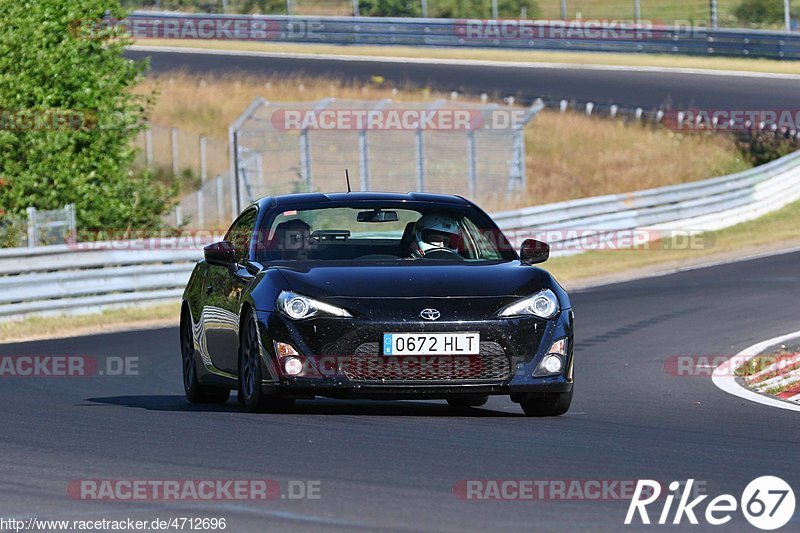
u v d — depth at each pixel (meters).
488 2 175.75
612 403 29.83
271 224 28.31
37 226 61.34
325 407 28.45
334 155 106.00
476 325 24.66
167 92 132.88
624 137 123.31
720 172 117.19
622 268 74.50
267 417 25.33
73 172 73.75
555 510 16.42
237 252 29.12
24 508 16.66
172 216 100.94
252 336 25.81
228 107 128.62
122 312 58.16
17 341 49.16
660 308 54.88
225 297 28.02
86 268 60.38
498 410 29.16
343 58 153.00
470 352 24.62
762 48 149.25
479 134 106.00
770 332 45.84
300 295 25.03
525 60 151.75
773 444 22.42
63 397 31.27
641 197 85.19
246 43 163.75
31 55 73.75
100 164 75.50
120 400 30.78
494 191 101.69
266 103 90.94
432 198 29.31
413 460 20.08
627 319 51.53
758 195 95.94
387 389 24.48
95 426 24.58
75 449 21.52
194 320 30.48
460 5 174.62
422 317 24.58
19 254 55.09
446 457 20.39
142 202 78.19
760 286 61.56
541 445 21.83
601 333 47.47
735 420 26.34
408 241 28.23
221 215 98.12
